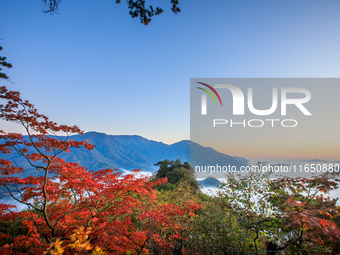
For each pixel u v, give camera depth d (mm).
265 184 5105
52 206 4621
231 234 4730
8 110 3666
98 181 4477
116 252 3521
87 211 4496
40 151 3754
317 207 3967
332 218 3650
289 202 4027
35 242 4117
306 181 4262
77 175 4102
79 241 2998
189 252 4602
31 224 4211
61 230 3994
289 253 3922
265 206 4773
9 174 3896
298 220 3414
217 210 5461
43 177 4098
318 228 3283
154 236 4234
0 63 3717
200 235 4793
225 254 4820
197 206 4910
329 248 3527
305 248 3697
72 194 4230
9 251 3453
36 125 3740
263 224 4359
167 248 4781
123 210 4031
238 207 5027
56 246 2754
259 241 5387
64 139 4012
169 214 4570
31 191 4012
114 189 4227
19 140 3873
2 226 5367
